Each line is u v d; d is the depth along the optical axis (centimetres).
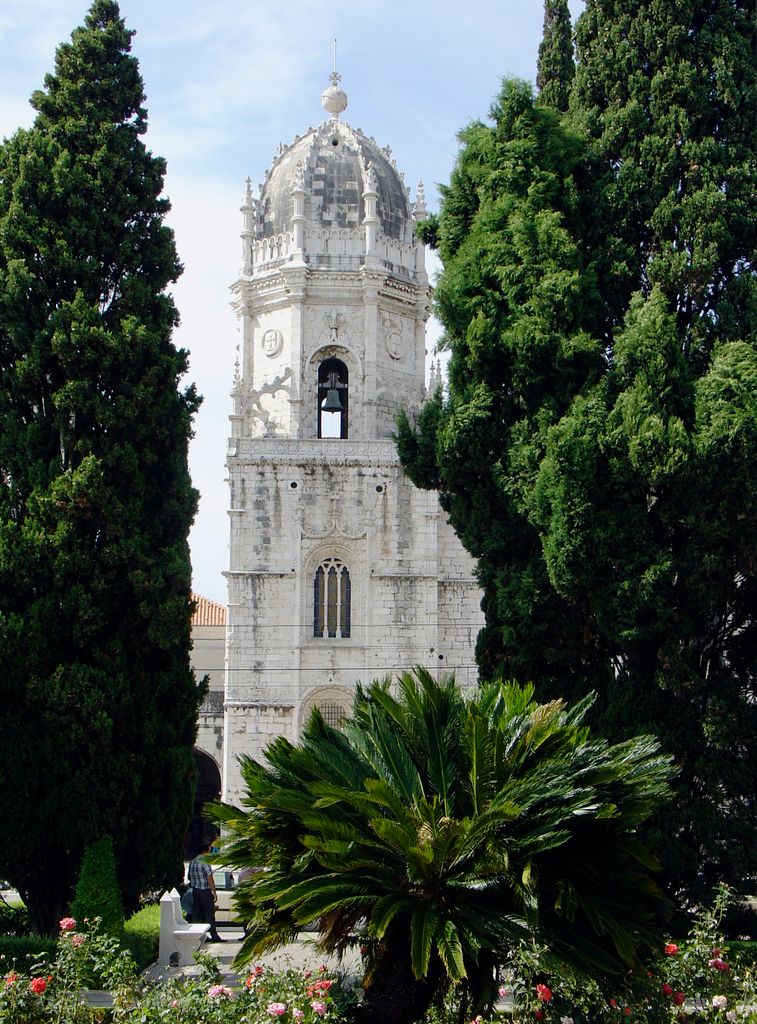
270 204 6297
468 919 1933
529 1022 1886
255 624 6006
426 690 2209
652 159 3325
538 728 2116
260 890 2017
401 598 6062
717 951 2070
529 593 3111
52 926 3108
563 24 3862
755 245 3266
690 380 3084
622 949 1927
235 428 6153
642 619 2948
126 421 3278
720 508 2922
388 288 6128
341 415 6294
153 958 3125
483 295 3303
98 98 3578
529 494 3084
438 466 3362
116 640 3134
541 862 2023
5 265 3384
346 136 6325
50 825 3048
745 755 2992
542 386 3192
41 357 3259
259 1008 1847
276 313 6156
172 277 3591
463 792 2114
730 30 3438
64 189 3378
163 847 3148
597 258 3328
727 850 2905
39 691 3042
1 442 3262
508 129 3422
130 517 3238
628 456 2945
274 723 5947
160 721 3206
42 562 3128
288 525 6044
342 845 1955
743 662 3152
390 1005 2066
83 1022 1945
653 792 2092
